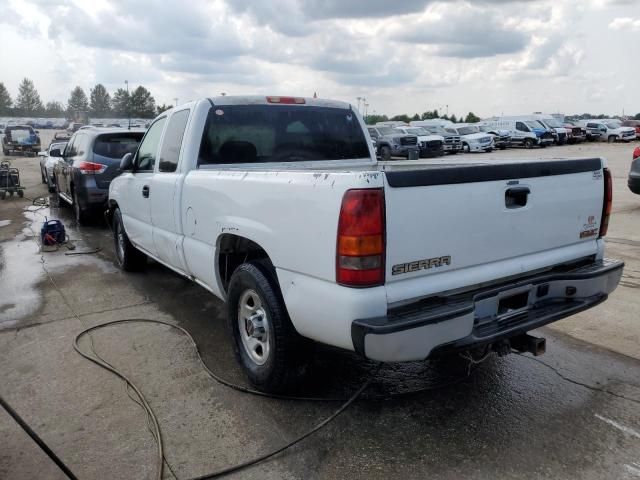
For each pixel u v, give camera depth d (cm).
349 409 337
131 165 566
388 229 267
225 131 445
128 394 356
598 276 347
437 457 288
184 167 441
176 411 336
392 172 267
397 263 273
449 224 288
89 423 323
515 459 286
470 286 301
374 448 297
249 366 364
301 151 476
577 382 368
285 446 298
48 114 14850
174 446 300
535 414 329
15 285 605
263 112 459
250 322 361
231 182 361
